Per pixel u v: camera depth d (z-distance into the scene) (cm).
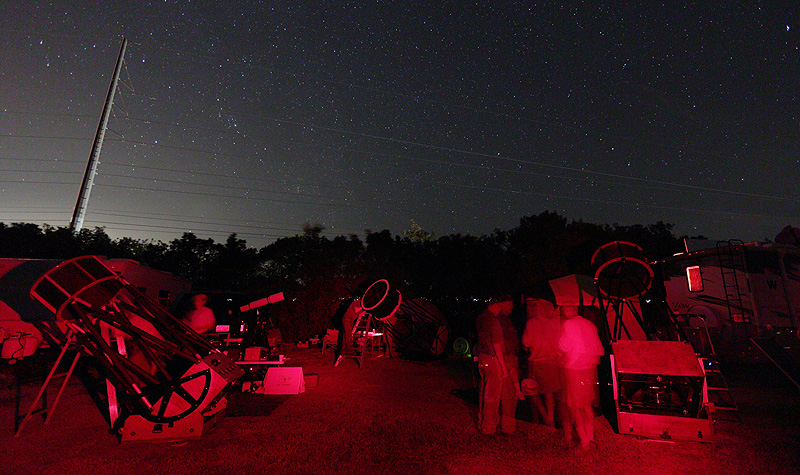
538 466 482
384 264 2142
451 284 2158
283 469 461
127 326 560
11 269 1039
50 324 1029
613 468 478
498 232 2170
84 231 2445
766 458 507
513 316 1015
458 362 1345
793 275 1103
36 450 508
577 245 1847
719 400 730
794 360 1034
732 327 1108
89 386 861
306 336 1777
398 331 1395
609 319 881
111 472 448
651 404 596
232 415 670
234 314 1226
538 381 682
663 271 1302
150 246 2550
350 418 660
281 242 2195
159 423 541
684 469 476
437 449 530
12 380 906
